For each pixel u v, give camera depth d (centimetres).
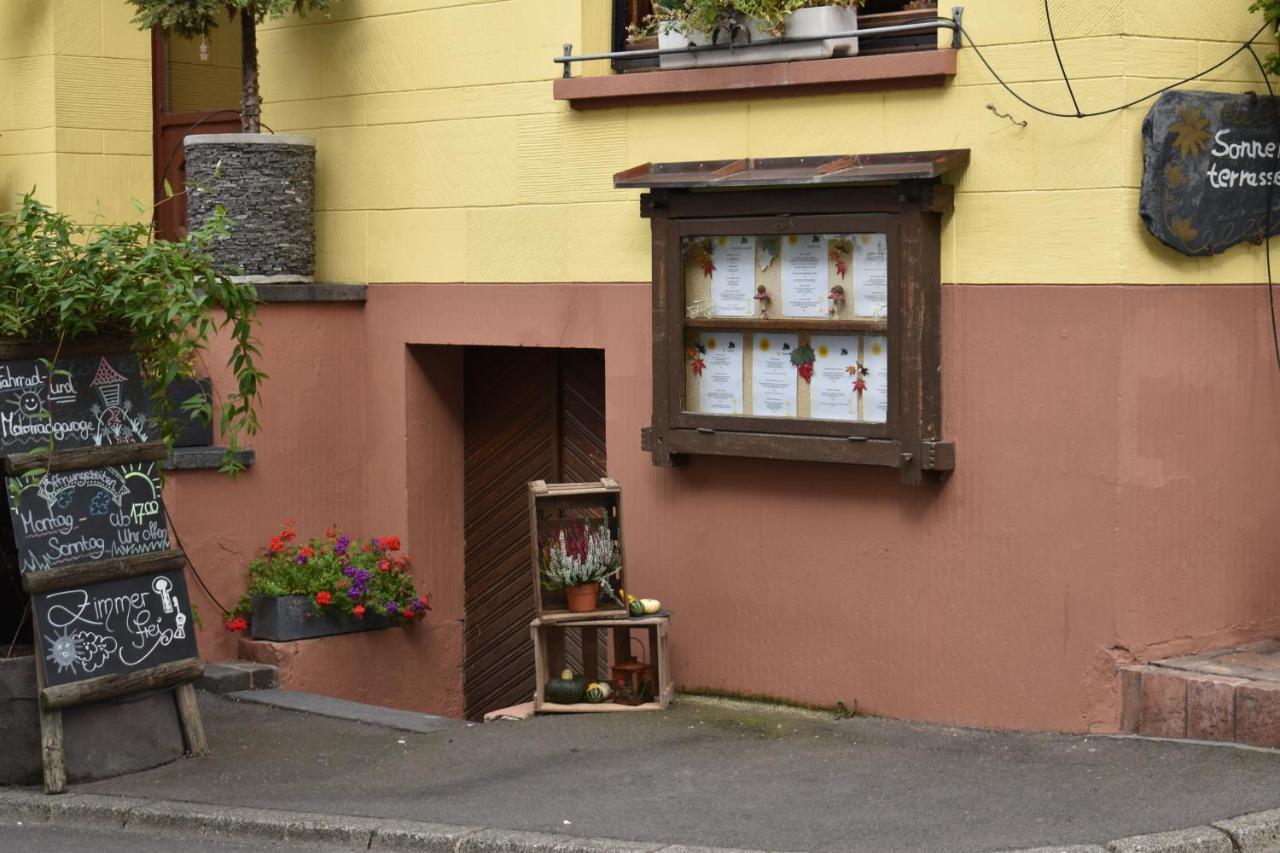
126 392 775
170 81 1244
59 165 1169
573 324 937
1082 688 758
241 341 780
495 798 701
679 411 866
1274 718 699
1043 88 755
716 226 843
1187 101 738
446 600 1059
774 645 862
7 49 1198
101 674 755
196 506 984
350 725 866
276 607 980
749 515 868
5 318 732
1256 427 791
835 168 793
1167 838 595
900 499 810
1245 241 777
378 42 1025
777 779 712
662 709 859
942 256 788
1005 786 680
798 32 820
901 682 815
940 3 786
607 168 916
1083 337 750
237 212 1009
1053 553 763
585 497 875
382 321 1038
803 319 820
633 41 919
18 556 774
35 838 693
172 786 743
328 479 1040
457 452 1062
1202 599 776
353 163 1045
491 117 969
